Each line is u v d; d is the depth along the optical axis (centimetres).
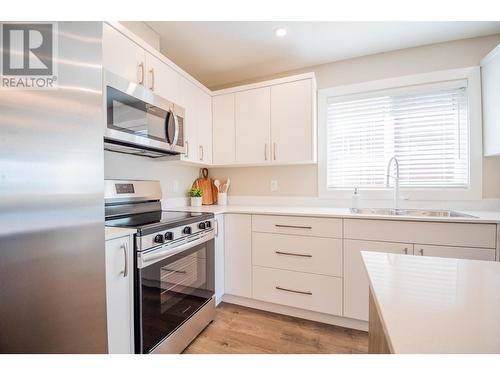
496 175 190
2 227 62
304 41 203
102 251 87
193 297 167
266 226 200
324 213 183
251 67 248
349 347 157
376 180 226
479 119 193
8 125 63
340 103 238
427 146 211
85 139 81
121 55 144
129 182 183
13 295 65
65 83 76
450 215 185
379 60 223
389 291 59
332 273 179
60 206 74
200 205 255
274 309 202
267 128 229
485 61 186
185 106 205
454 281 64
